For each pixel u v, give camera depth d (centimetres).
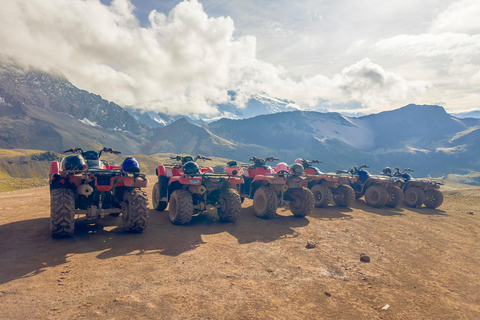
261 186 883
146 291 364
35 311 304
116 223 730
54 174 613
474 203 1421
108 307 319
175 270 439
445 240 698
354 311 344
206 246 568
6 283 369
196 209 754
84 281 384
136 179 637
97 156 716
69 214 559
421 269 499
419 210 1182
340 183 1164
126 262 461
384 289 412
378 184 1235
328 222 848
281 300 362
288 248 581
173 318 303
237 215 770
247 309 333
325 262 511
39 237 580
